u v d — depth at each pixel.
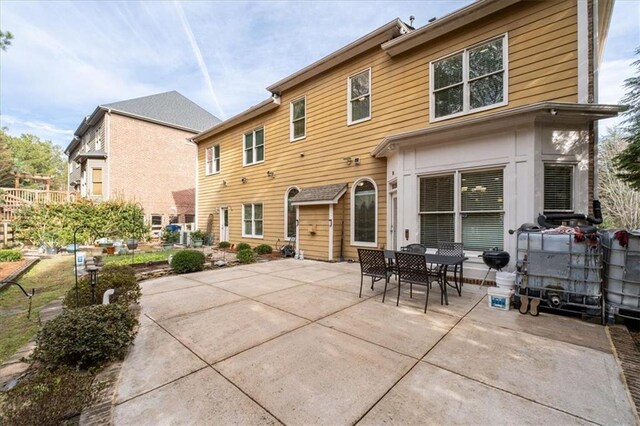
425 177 6.20
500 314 3.97
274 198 10.99
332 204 8.48
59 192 14.22
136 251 11.67
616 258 3.56
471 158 5.54
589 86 4.98
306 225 9.28
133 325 3.15
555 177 5.04
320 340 3.17
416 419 1.94
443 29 6.43
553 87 5.28
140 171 17.12
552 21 5.31
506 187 5.18
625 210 14.12
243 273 6.91
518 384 2.33
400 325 3.59
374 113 7.93
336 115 8.90
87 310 2.91
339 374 2.50
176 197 18.56
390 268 4.68
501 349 2.94
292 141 10.30
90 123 18.22
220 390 2.29
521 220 5.01
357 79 8.43
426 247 6.14
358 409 2.05
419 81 7.02
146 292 5.23
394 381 2.38
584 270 3.75
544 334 3.30
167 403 2.14
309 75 9.51
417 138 6.01
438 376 2.45
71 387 2.05
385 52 7.66
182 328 3.55
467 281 5.67
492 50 5.98
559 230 3.97
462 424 1.90
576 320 3.75
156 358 2.82
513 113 4.76
